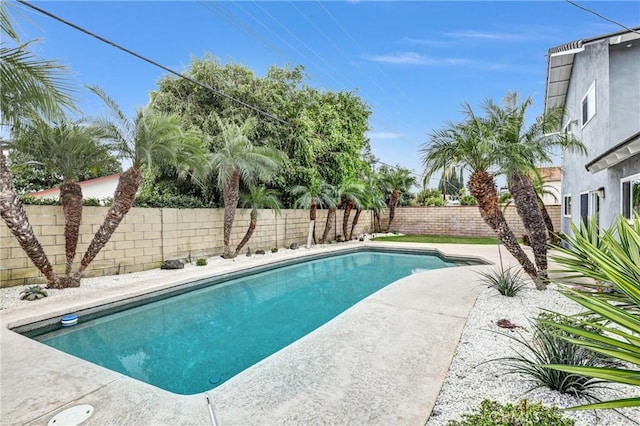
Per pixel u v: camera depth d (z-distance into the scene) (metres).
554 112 6.55
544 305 5.25
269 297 7.44
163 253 9.50
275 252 12.66
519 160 5.68
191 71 12.86
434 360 3.40
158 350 4.65
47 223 7.14
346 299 7.28
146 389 2.97
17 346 3.91
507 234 6.11
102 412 2.62
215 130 12.61
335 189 15.38
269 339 5.04
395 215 21.22
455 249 12.79
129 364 4.23
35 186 16.34
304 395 2.80
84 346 4.79
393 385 2.94
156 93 12.70
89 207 7.87
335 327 4.34
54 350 3.82
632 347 1.45
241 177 11.78
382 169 23.56
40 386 3.01
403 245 14.21
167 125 7.39
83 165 7.27
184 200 10.34
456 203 26.03
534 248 6.14
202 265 9.55
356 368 3.25
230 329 5.45
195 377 3.90
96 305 5.75
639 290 1.70
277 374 3.16
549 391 2.77
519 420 1.98
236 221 11.95
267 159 10.88
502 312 4.94
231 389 2.92
